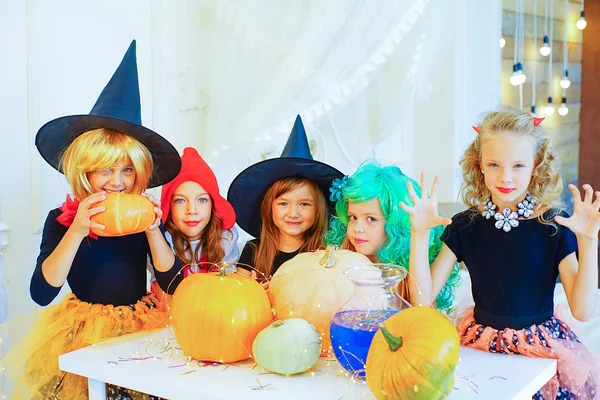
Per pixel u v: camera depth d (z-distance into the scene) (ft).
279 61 8.32
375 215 4.77
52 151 5.21
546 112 11.90
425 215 4.38
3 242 6.92
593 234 4.10
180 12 8.92
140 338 4.74
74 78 7.73
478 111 12.07
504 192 4.35
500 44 12.10
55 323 5.10
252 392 3.63
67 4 7.61
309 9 8.34
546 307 4.46
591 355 4.38
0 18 6.92
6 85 7.01
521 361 4.16
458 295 8.54
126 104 4.85
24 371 5.04
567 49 11.78
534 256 4.43
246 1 8.27
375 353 3.44
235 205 5.78
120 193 4.67
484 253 4.56
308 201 5.47
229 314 4.01
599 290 9.59
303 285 4.25
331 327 3.88
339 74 8.53
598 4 11.40
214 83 9.02
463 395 3.55
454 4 10.21
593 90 11.57
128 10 8.37
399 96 10.40
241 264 5.51
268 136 8.34
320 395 3.59
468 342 4.47
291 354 3.80
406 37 9.99
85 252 5.22
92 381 4.19
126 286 5.28
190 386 3.74
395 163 11.81
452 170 11.78
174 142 9.07
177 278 5.38
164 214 5.86
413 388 3.28
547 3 11.70
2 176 7.01
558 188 4.44
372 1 8.31
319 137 10.66
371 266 4.11
